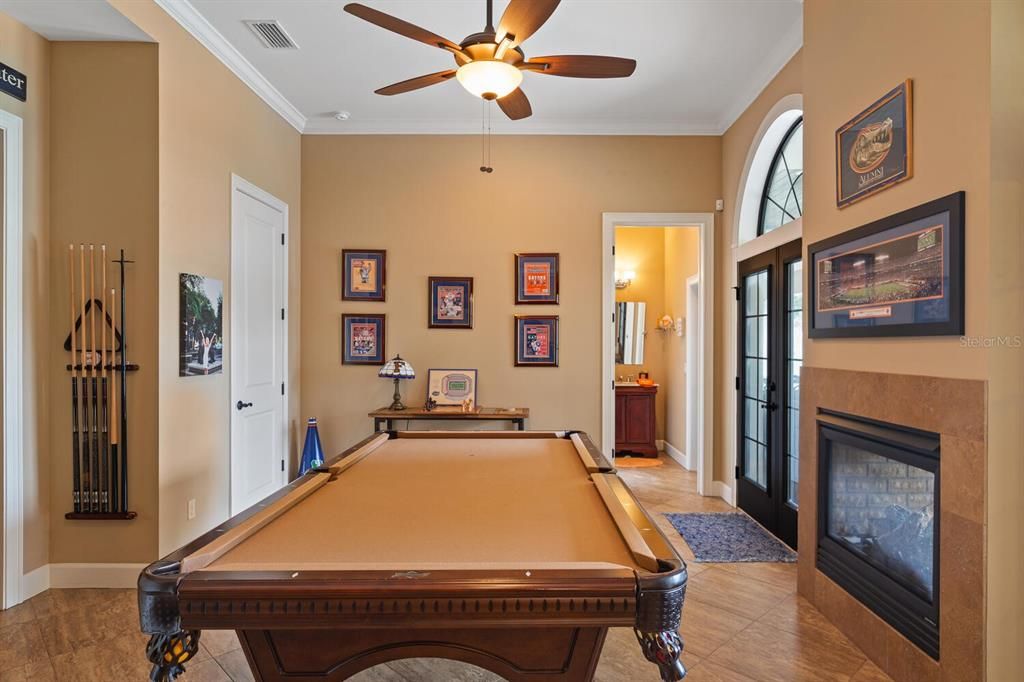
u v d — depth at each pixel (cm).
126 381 282
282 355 431
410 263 465
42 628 243
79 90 281
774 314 367
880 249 212
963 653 172
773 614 258
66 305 282
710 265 464
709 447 465
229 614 109
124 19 261
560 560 128
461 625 110
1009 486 165
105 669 212
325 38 334
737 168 431
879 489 223
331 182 466
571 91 401
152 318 282
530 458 243
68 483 283
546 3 188
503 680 205
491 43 214
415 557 129
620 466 575
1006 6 165
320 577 113
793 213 376
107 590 280
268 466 408
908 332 196
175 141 296
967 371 172
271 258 414
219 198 340
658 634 114
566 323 464
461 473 215
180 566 117
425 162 466
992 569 165
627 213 463
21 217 265
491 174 466
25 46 267
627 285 661
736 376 429
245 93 372
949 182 179
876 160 215
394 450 261
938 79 184
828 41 252
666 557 123
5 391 259
